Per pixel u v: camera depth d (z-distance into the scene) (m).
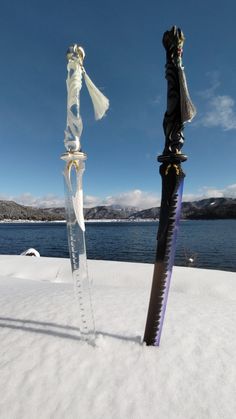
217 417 0.58
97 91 0.77
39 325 0.97
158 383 0.68
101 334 0.89
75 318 1.01
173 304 1.25
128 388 0.66
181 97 0.71
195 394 0.65
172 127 0.74
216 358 0.78
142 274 2.90
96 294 1.38
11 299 1.31
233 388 0.67
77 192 0.79
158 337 0.83
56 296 1.31
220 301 1.36
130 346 0.83
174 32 0.71
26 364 0.75
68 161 0.76
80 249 0.82
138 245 11.02
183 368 0.74
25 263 3.62
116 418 0.58
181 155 0.74
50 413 0.59
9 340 0.88
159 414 0.59
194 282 2.53
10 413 0.60
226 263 6.45
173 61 0.72
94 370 0.72
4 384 0.68
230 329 0.97
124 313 1.09
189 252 8.10
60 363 0.75
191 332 0.93
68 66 0.74
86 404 0.62
